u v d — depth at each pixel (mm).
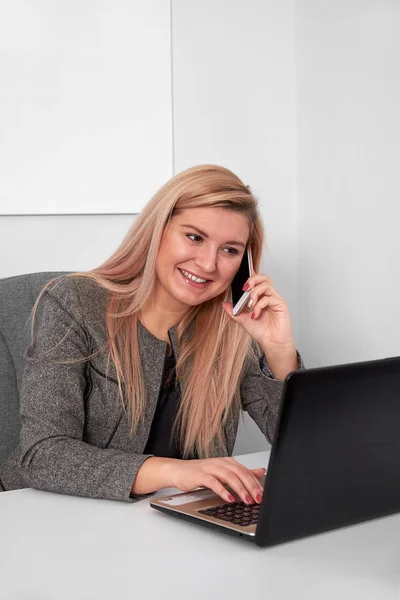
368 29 2871
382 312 2848
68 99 2893
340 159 3057
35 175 2859
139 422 1708
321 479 1166
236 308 1705
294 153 3338
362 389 1165
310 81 3223
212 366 1764
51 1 2850
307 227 3271
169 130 3049
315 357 3232
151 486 1407
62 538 1221
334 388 1124
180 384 1770
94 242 2982
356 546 1194
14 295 2102
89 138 2932
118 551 1163
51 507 1379
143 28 2988
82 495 1432
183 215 1639
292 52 3322
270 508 1120
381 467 1251
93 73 2926
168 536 1229
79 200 2930
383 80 2807
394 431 1245
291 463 1114
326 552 1167
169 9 3014
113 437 1698
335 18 3049
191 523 1292
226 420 1838
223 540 1211
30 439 1528
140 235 1726
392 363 1193
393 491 1291
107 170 2967
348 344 3037
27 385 1607
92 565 1109
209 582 1052
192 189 1632
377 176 2852
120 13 2951
